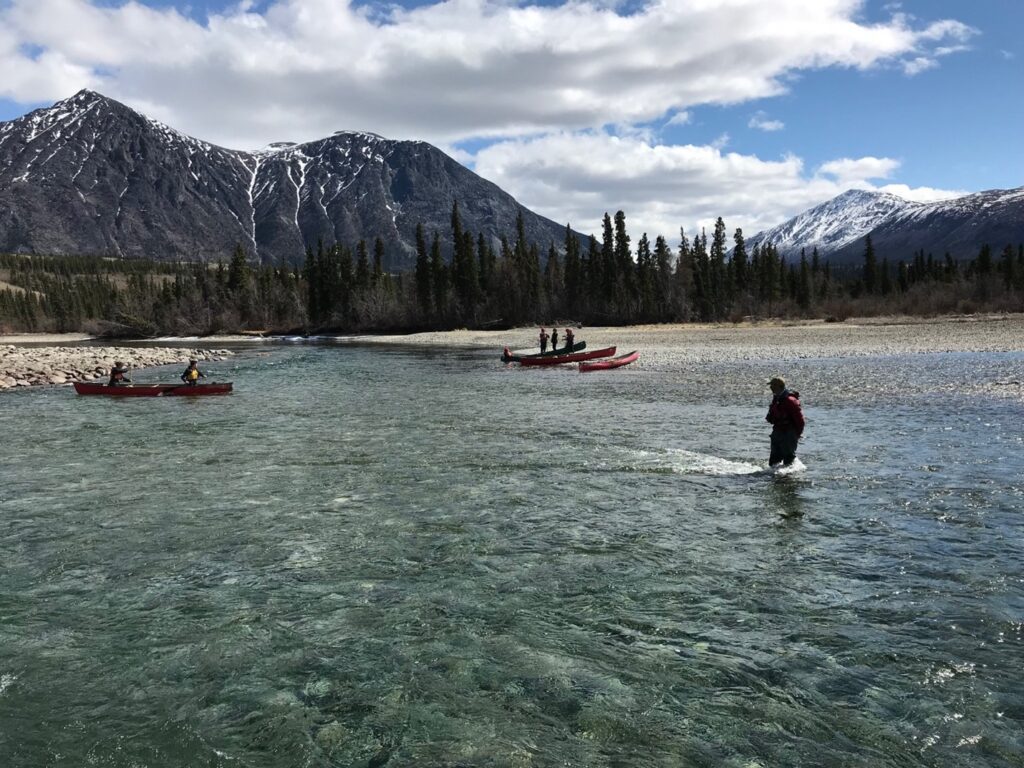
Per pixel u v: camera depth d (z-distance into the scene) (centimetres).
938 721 519
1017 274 10438
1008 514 1028
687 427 1842
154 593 796
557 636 670
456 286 11731
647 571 836
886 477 1258
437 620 712
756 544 925
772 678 585
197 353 6056
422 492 1225
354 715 546
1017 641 641
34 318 15112
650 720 529
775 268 11731
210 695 580
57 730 536
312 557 906
